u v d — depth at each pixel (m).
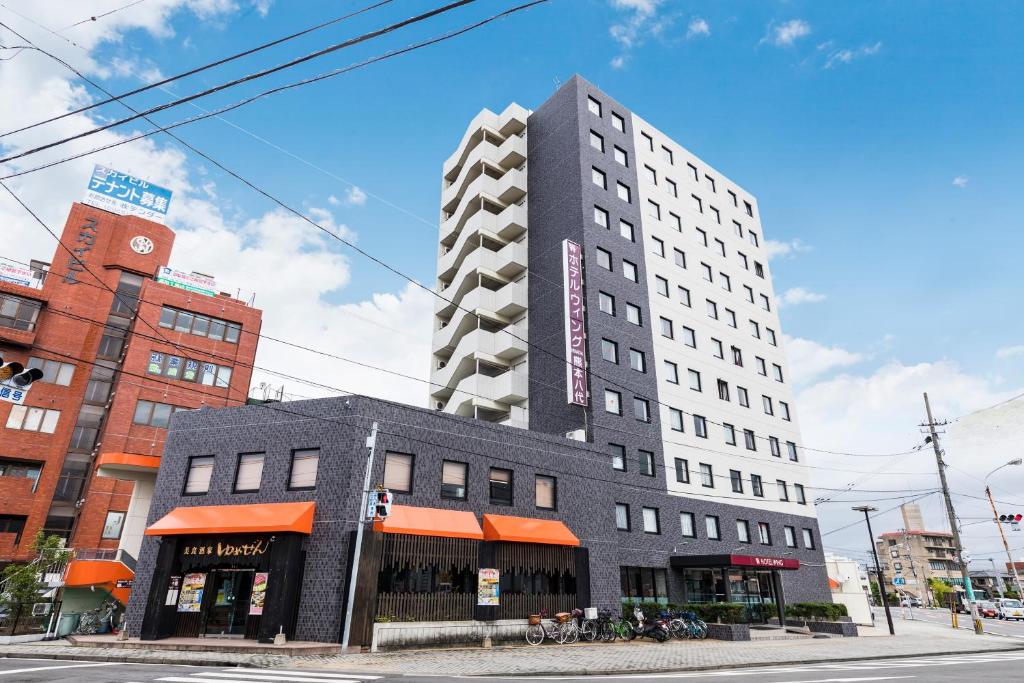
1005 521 35.69
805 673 13.41
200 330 38.41
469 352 32.94
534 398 31.31
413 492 19.61
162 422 35.41
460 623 18.62
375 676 11.73
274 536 17.45
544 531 21.45
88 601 24.38
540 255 34.50
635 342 32.22
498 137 39.84
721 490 33.16
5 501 31.67
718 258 40.97
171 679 10.66
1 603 20.19
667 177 39.84
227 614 17.94
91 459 34.66
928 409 33.28
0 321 34.59
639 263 34.69
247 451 19.95
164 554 18.06
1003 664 15.95
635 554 27.28
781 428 39.56
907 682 11.08
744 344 39.75
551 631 20.16
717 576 30.06
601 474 25.30
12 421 33.38
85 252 38.88
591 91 37.19
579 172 33.94
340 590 17.12
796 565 29.61
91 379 36.22
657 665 14.71
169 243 42.00
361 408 19.38
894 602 92.31
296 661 14.24
